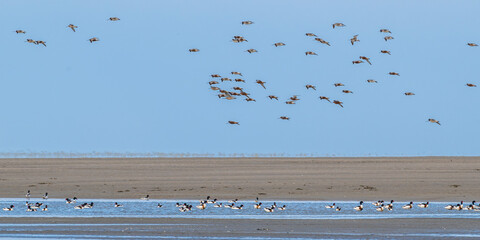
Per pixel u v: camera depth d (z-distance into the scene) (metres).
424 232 45.03
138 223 48.19
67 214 51.72
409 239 43.00
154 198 60.28
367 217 50.34
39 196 61.47
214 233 44.75
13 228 46.41
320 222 48.34
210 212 52.53
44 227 46.81
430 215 51.25
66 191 63.72
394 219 49.47
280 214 51.72
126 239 43.25
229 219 49.62
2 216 50.75
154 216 50.88
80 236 44.03
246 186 65.75
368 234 44.41
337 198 60.09
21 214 51.75
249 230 45.62
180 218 50.09
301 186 65.62
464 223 47.94
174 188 64.94
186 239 43.12
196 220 49.31
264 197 60.59
